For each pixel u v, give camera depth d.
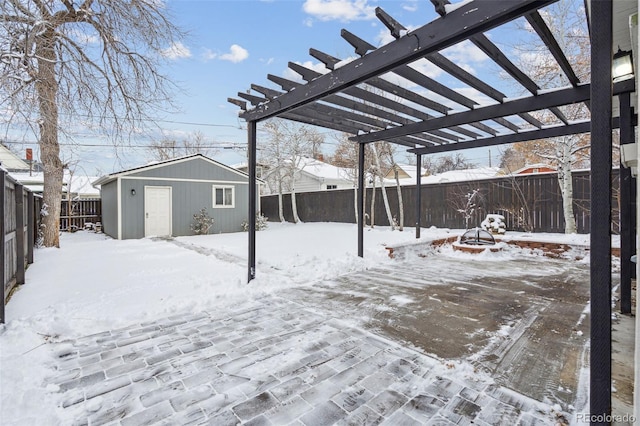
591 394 1.52
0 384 2.12
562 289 4.39
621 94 3.32
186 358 2.52
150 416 1.86
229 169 12.76
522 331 3.00
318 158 19.64
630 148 2.05
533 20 2.24
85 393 2.07
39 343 2.76
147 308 3.59
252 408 1.92
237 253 7.16
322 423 1.80
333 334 2.95
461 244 7.33
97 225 13.46
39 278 4.91
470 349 2.65
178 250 7.78
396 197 11.51
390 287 4.52
